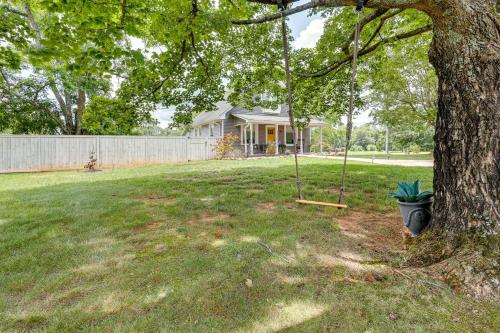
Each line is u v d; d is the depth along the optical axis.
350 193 4.84
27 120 14.26
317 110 7.18
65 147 11.28
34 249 2.58
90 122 5.67
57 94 14.91
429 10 2.18
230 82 6.33
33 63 3.77
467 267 1.83
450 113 2.23
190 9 4.10
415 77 14.95
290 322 1.49
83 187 5.94
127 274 2.07
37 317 1.58
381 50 6.33
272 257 2.31
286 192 4.93
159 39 4.75
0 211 3.91
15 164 10.29
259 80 6.42
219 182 6.25
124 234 2.98
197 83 5.90
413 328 1.41
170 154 13.66
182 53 5.03
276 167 9.02
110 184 6.30
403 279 1.88
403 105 16.61
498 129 2.02
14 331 1.47
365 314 1.53
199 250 2.51
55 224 3.33
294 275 2.01
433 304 1.60
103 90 13.49
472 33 2.07
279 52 5.84
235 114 17.73
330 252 2.41
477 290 1.68
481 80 2.06
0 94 12.10
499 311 1.53
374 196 4.59
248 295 1.76
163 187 5.75
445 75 2.27
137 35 4.02
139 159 12.86
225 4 4.71
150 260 2.31
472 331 1.39
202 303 1.68
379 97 16.77
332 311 1.57
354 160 13.40
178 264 2.22
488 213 1.99
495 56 2.03
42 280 2.00
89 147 11.76
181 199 4.61
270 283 1.90
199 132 23.41
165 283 1.92
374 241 2.68
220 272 2.06
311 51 6.23
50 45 3.66
